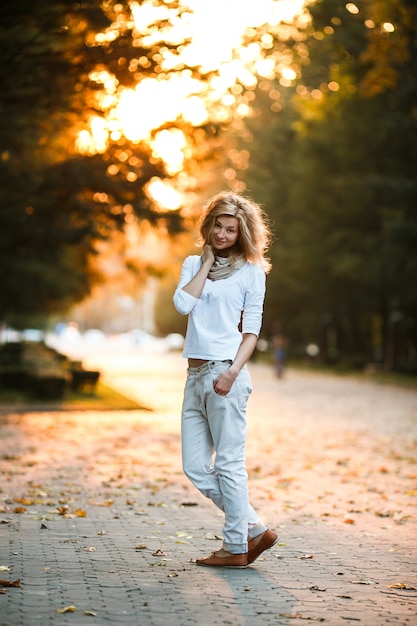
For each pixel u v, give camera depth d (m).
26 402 24.75
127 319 173.38
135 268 29.12
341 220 50.53
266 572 6.52
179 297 6.34
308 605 5.64
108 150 20.16
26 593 5.70
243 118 53.50
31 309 40.97
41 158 20.72
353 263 46.59
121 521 8.59
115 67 16.83
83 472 12.28
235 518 6.47
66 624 5.04
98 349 87.31
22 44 15.75
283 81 42.25
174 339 98.56
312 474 12.74
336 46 25.66
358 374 48.00
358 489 11.34
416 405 28.38
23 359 33.12
